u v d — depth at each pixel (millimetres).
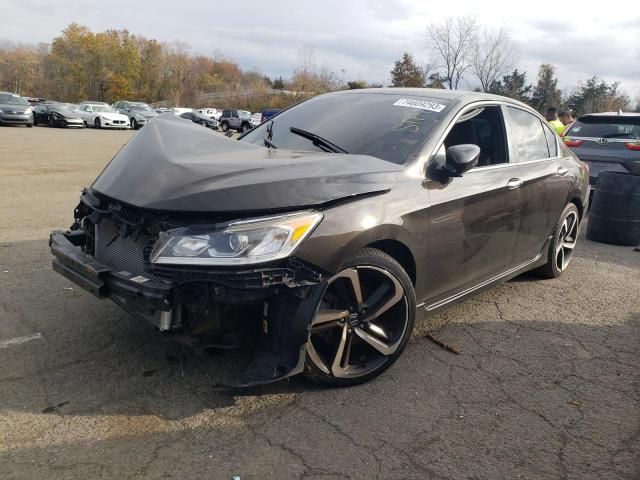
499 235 4074
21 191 8867
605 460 2660
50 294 4250
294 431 2742
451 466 2561
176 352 3404
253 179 2770
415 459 2592
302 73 49875
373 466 2523
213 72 90375
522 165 4391
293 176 2854
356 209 2938
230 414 2854
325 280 2818
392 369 3424
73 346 3445
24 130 26922
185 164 2939
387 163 3334
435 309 3650
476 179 3779
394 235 3113
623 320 4445
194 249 2553
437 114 3777
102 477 2352
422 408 3016
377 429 2799
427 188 3359
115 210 2941
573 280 5453
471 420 2934
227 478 2391
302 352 2801
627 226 7043
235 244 2561
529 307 4625
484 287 4145
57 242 3334
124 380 3094
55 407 2818
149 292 2594
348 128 3807
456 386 3271
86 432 2639
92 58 78250
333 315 2986
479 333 4051
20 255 5227
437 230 3408
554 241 5129
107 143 21000
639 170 8102
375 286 3195
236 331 2773
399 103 3996
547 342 3957
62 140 21328
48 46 113438
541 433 2854
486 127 4188
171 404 2900
